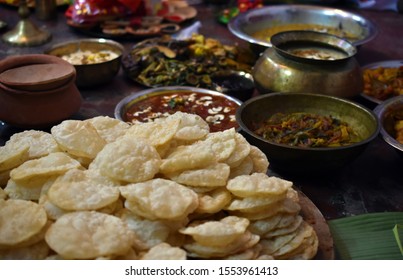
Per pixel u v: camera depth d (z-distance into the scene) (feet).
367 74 5.20
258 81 4.61
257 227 2.93
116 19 6.38
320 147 3.74
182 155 3.05
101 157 3.01
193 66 5.09
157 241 2.80
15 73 4.22
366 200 3.80
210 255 2.79
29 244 2.76
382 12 7.54
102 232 2.70
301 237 2.96
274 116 4.19
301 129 4.04
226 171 3.03
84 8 6.22
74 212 2.78
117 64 5.10
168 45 5.37
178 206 2.79
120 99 4.97
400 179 4.02
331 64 4.36
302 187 3.86
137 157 2.98
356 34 6.06
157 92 4.64
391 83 5.19
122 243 2.68
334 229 3.35
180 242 2.85
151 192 2.83
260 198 2.93
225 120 4.38
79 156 3.17
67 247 2.64
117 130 3.41
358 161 4.18
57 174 3.00
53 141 3.33
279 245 2.91
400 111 4.42
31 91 4.07
